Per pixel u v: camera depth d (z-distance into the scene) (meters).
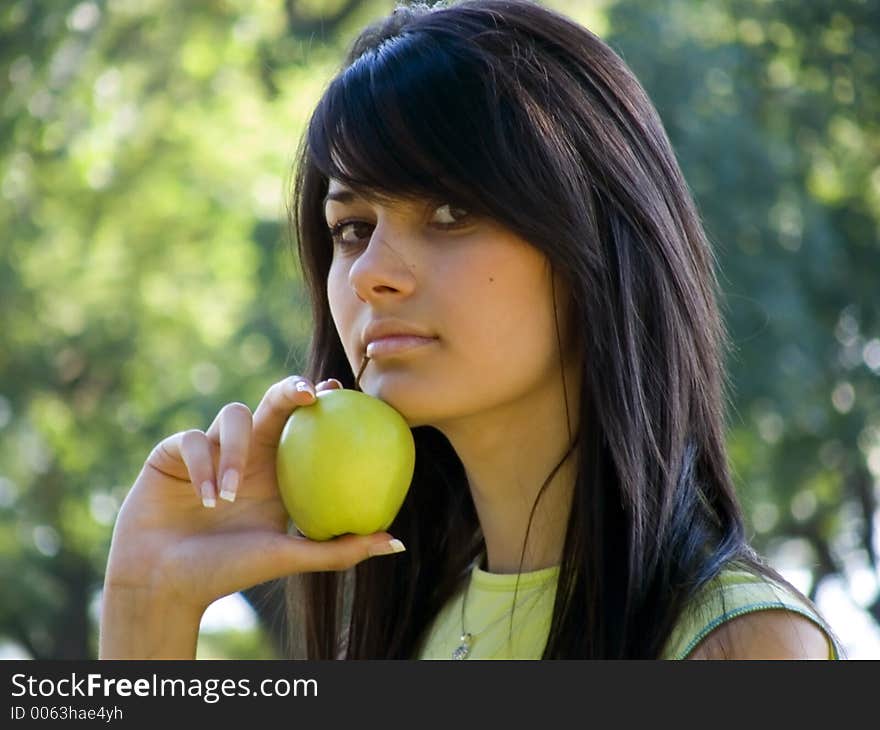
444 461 5.85
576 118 4.94
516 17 5.04
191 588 5.27
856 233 28.50
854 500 29.14
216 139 31.61
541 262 4.78
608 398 4.79
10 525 32.56
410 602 5.82
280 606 7.05
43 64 30.78
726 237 24.66
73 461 32.50
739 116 26.12
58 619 35.75
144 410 31.86
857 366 26.83
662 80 25.67
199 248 31.83
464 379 4.72
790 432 25.94
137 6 31.86
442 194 4.69
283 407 5.03
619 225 4.93
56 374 32.47
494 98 4.76
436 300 4.71
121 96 31.84
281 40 32.12
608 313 4.82
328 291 5.15
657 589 4.69
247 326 29.44
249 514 5.36
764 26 28.30
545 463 5.05
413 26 5.04
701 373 5.17
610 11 26.56
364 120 4.78
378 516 4.81
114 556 5.36
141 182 31.73
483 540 5.79
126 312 31.80
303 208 5.71
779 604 4.50
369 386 4.89
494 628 5.19
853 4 28.23
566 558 4.92
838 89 28.08
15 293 31.52
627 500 4.75
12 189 31.58
